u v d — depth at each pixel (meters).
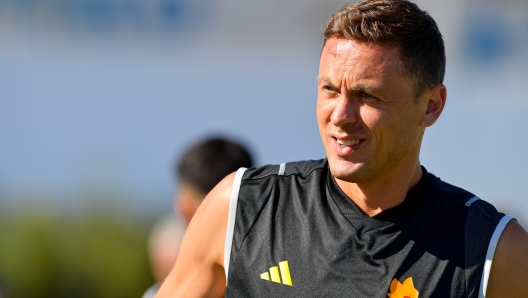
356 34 7.67
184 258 8.80
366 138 7.81
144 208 28.97
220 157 12.60
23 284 27.00
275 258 8.23
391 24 7.71
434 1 24.22
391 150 7.88
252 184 8.78
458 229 8.09
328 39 7.99
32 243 27.17
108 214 28.45
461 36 24.33
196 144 12.88
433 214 8.23
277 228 8.40
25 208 28.48
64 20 27.45
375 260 7.99
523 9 24.34
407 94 7.85
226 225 8.61
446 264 7.91
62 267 27.44
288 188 8.70
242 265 8.30
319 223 8.33
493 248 7.94
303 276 8.08
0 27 27.61
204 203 8.94
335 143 7.93
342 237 8.16
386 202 8.20
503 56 24.42
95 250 27.73
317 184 8.61
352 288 7.90
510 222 8.16
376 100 7.72
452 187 8.66
